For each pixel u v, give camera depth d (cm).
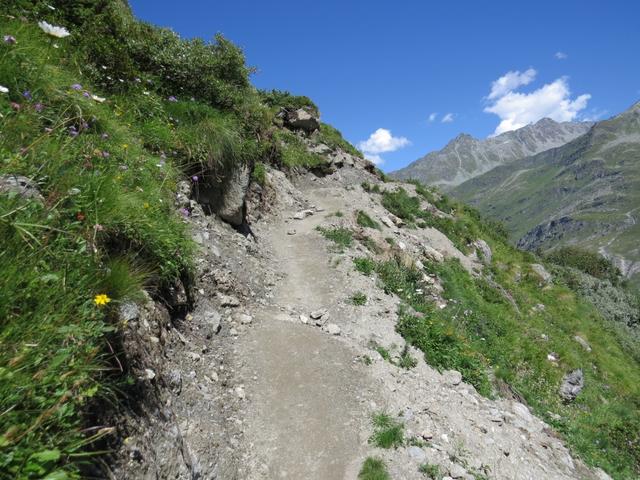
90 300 343
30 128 450
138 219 529
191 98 1086
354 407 645
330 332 835
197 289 739
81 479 285
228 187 1050
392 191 2197
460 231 2153
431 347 916
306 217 1456
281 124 2206
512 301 1811
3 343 244
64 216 395
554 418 1017
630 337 2525
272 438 566
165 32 1171
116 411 358
